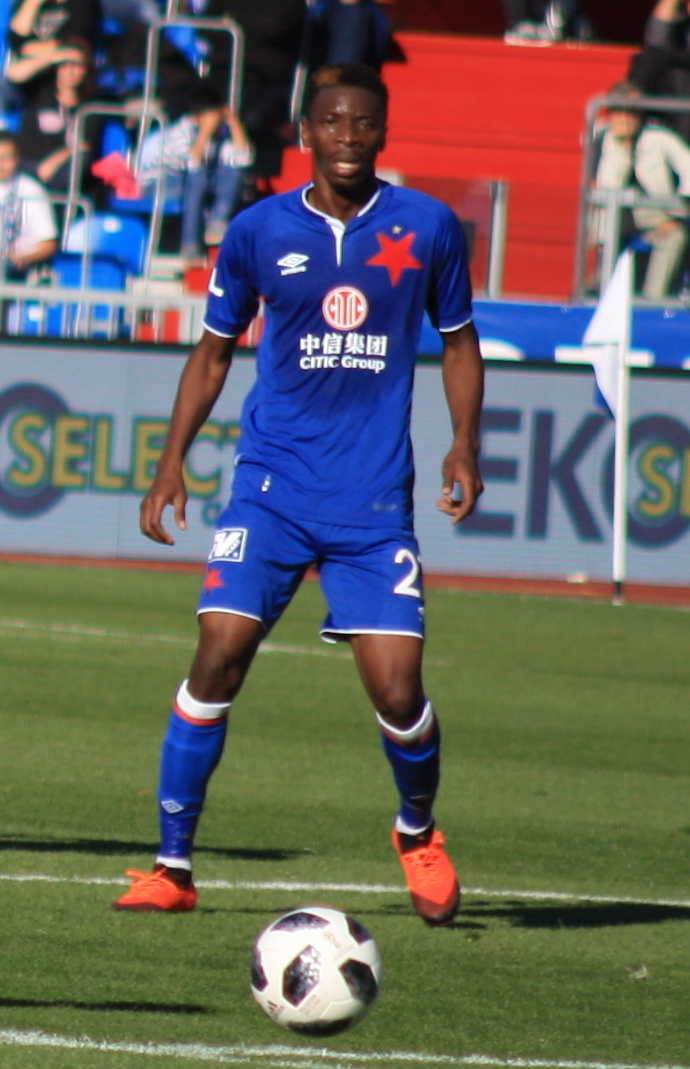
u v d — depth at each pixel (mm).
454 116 79312
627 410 57281
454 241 17500
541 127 79375
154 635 42500
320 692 35938
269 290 17250
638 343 61000
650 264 62062
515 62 80625
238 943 16875
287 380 17422
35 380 57906
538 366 57438
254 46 68938
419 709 17359
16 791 24766
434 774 17766
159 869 18078
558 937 18000
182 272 65500
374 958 13367
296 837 22781
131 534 58156
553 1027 14727
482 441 57500
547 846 23109
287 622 47375
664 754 30953
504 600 53969
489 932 18062
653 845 23453
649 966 17016
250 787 26188
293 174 72812
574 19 83750
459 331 17875
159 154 65812
